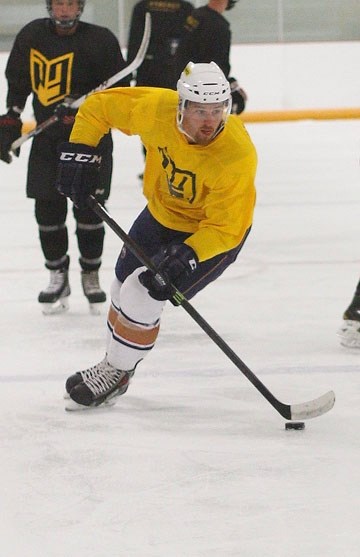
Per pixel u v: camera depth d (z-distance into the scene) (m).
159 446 9.14
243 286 15.97
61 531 7.37
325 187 26.06
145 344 9.90
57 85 13.59
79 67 13.56
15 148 13.90
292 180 27.28
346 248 18.89
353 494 8.01
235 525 7.44
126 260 10.17
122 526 7.45
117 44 13.76
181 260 8.95
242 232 9.23
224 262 9.71
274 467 8.60
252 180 9.06
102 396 10.11
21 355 12.22
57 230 14.05
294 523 7.47
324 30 42.53
